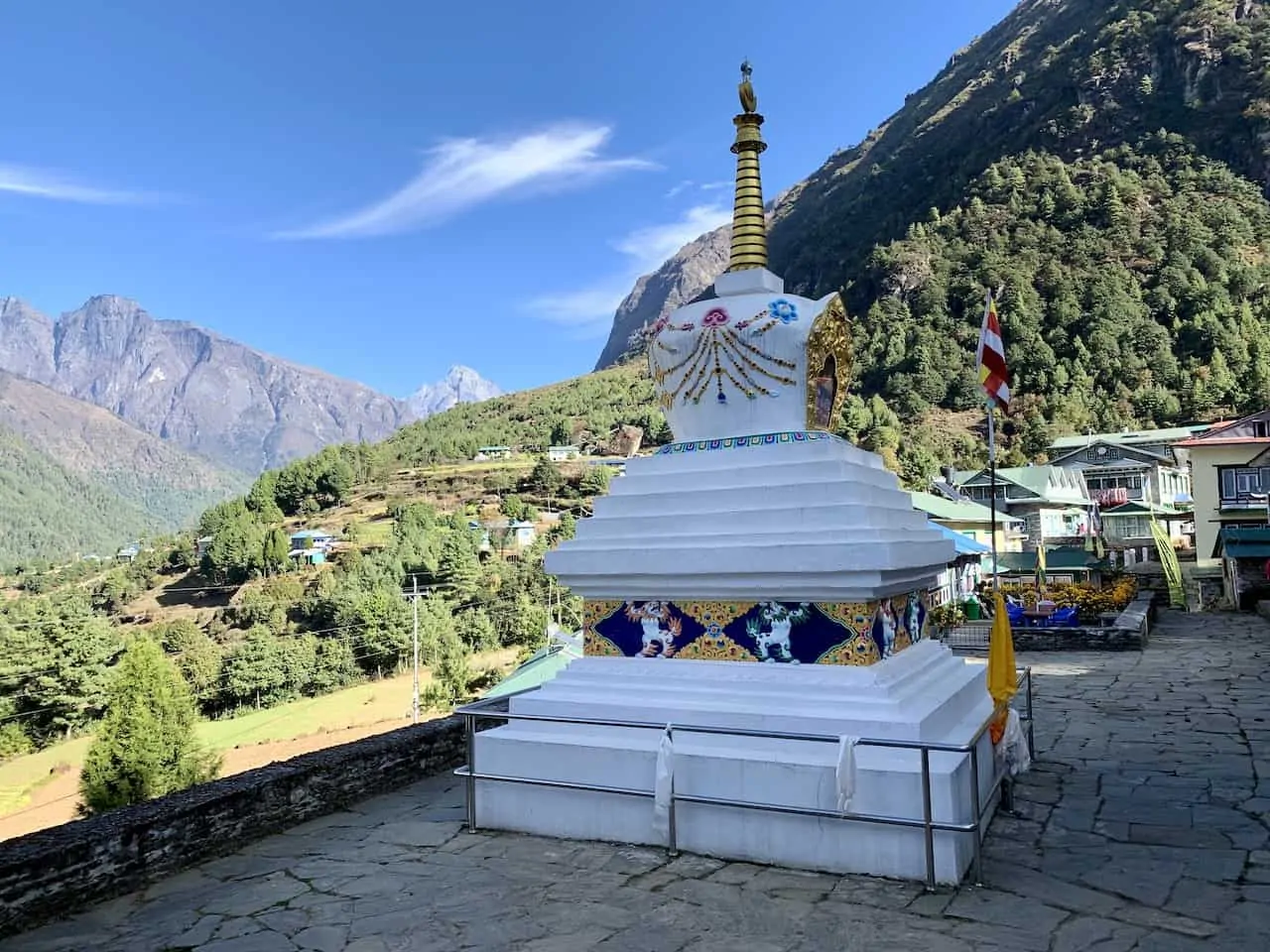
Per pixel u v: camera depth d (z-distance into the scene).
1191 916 5.94
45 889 6.58
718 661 8.19
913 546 8.06
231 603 89.50
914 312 135.25
